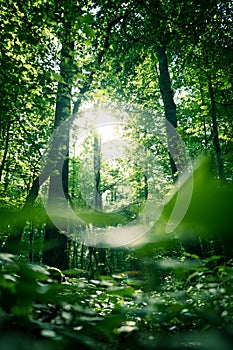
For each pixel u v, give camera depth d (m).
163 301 1.62
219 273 2.42
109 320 1.30
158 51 13.41
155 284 0.53
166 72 13.23
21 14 8.41
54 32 9.45
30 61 9.66
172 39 10.52
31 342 0.75
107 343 1.28
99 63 12.02
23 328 0.90
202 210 0.37
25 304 0.83
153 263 0.51
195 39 9.80
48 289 0.81
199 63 9.85
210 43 9.38
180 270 0.71
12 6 8.02
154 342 0.97
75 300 1.63
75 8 8.52
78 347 0.96
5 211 0.48
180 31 10.02
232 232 0.37
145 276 0.53
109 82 13.18
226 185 0.38
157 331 1.42
